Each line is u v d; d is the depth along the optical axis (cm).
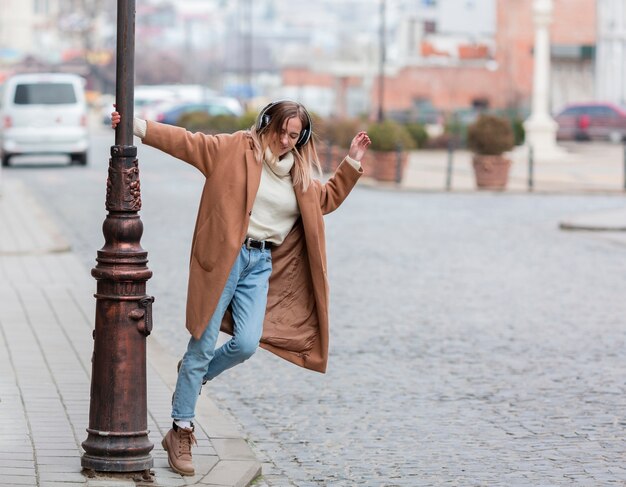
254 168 772
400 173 3728
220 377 1150
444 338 1339
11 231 2244
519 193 3522
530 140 5103
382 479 822
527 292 1675
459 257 2044
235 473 802
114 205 769
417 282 1750
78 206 2831
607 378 1149
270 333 795
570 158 5116
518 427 969
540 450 901
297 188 782
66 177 3769
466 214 2831
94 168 4203
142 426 779
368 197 3325
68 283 1647
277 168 778
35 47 16638
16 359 1130
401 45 10838
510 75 8138
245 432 948
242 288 785
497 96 8206
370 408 1028
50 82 4166
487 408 1030
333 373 1164
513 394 1081
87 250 2041
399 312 1502
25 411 929
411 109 7831
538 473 838
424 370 1178
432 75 8325
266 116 779
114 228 768
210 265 770
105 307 771
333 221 2625
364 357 1238
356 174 805
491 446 911
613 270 1912
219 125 5844
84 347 1197
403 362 1213
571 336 1359
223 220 768
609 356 1252
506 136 3581
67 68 13462
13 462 790
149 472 778
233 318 790
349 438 932
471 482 815
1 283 1634
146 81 16588
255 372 1173
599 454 891
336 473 836
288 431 952
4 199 2908
